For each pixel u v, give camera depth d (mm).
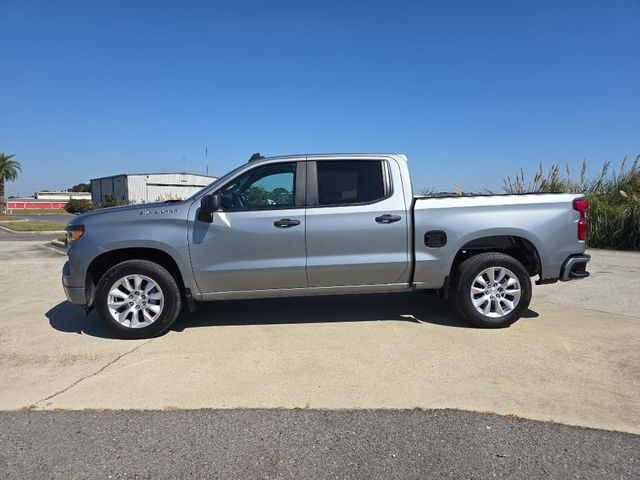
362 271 5508
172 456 3117
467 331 5500
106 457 3115
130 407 3797
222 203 5469
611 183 14805
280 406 3771
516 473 2898
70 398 3969
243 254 5406
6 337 5598
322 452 3143
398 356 4754
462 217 5520
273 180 5570
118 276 5371
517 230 5523
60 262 11789
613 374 4262
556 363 4516
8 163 61375
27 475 2938
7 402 3916
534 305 6699
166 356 4875
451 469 2945
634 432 3320
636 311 6320
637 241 12883
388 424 3477
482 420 3508
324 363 4605
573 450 3119
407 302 6879
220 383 4207
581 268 5699
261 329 5707
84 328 5938
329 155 5617
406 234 5508
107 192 66062
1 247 16141
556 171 14984
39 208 99188
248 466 3004
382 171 5602
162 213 5418
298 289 5562
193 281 5426
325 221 5430
